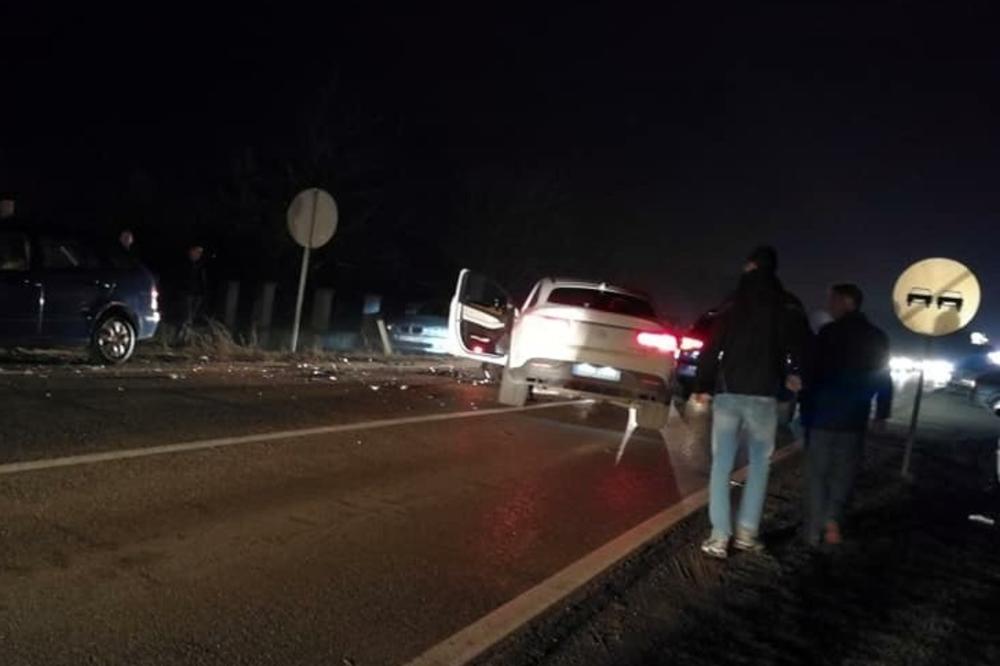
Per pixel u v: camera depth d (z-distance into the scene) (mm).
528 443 10867
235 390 11898
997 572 7664
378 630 4949
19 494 6441
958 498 10922
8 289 11133
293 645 4660
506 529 7074
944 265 11375
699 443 12656
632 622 5559
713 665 5016
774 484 10469
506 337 14852
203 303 20672
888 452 13852
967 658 5570
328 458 8680
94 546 5672
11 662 4160
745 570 6805
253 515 6641
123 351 12758
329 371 15406
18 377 10805
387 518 6969
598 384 11938
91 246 12484
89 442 8070
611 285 13633
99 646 4406
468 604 5461
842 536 8039
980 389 24625
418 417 11594
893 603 6457
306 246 16594
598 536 7219
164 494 6879
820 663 5215
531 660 4859
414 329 22438
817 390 7578
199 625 4750
